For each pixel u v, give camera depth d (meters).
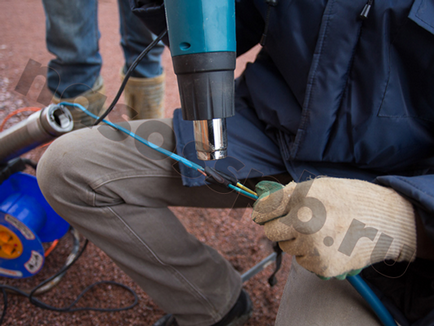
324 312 0.65
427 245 0.54
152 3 0.76
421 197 0.48
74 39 1.32
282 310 0.74
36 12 3.75
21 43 2.87
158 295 0.90
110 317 1.13
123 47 1.64
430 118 0.59
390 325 0.60
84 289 1.21
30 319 1.11
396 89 0.58
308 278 0.72
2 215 1.06
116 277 1.26
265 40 0.72
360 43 0.59
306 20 0.64
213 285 0.91
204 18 0.49
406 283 0.61
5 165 1.10
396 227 0.51
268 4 0.66
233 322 0.99
